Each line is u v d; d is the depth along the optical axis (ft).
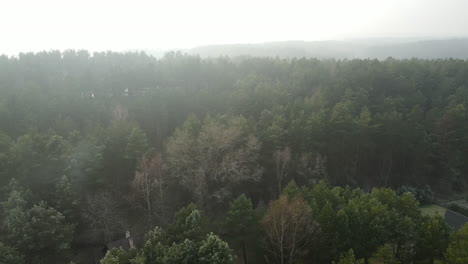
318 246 101.86
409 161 197.16
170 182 141.38
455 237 93.66
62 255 105.19
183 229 92.89
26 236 93.97
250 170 148.77
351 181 183.42
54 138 124.67
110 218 123.75
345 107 182.50
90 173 127.85
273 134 156.87
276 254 103.24
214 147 141.90
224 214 138.92
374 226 98.53
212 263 78.28
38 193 115.34
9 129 174.29
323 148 175.01
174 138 158.10
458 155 189.78
